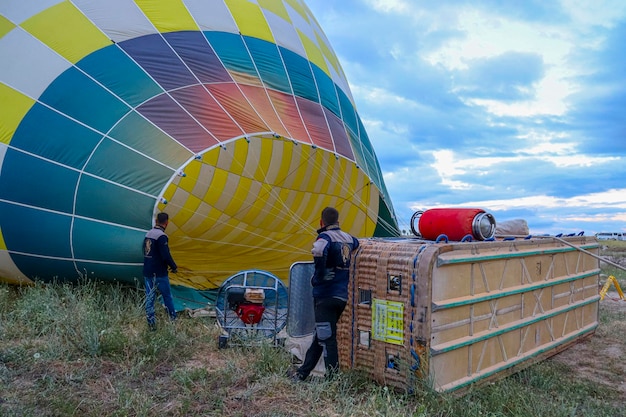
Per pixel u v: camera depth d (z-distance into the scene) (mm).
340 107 11953
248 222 12641
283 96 10383
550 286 6680
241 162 11852
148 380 5207
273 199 12453
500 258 5629
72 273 8414
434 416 4523
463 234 5754
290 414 4516
